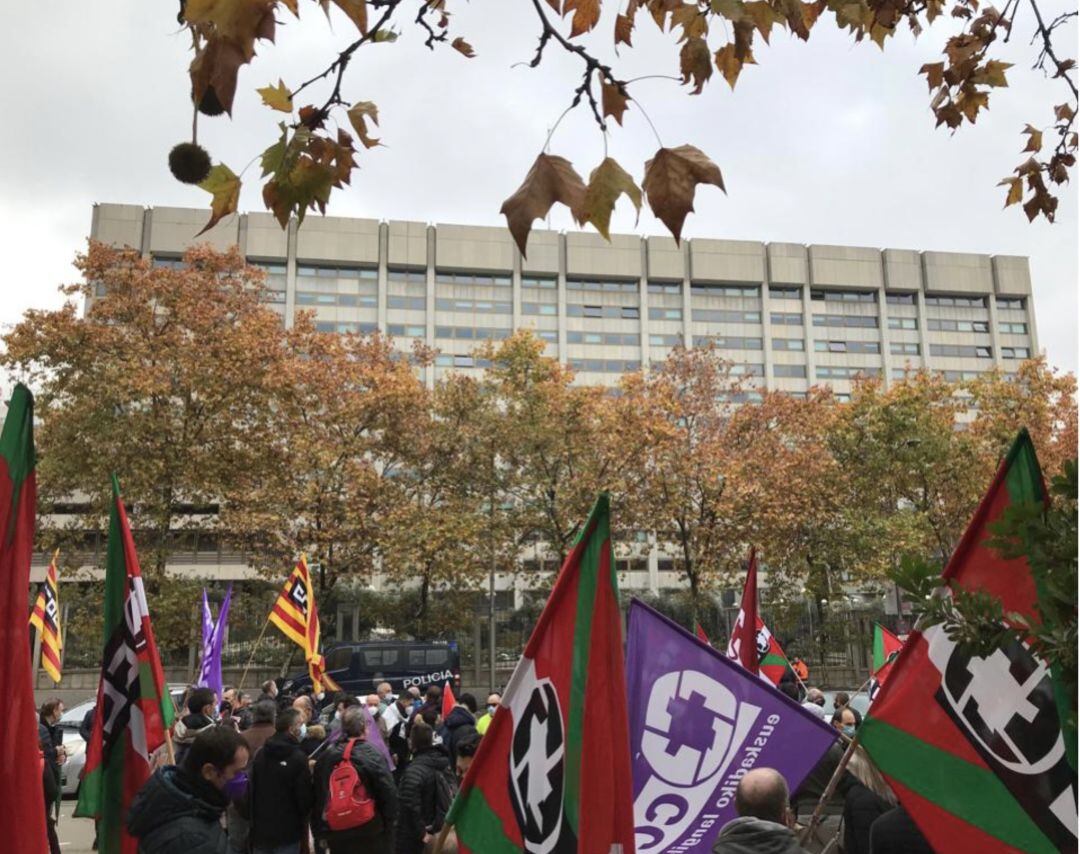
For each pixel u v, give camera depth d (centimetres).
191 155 265
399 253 7212
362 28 248
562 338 7375
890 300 8044
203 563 4897
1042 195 482
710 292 7750
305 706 1198
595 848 373
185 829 383
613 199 245
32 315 2858
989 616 300
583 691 389
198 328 2927
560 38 263
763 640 1579
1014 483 417
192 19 219
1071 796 388
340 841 725
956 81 463
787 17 296
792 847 347
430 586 4056
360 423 3325
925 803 416
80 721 1819
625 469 3294
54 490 2892
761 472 3372
